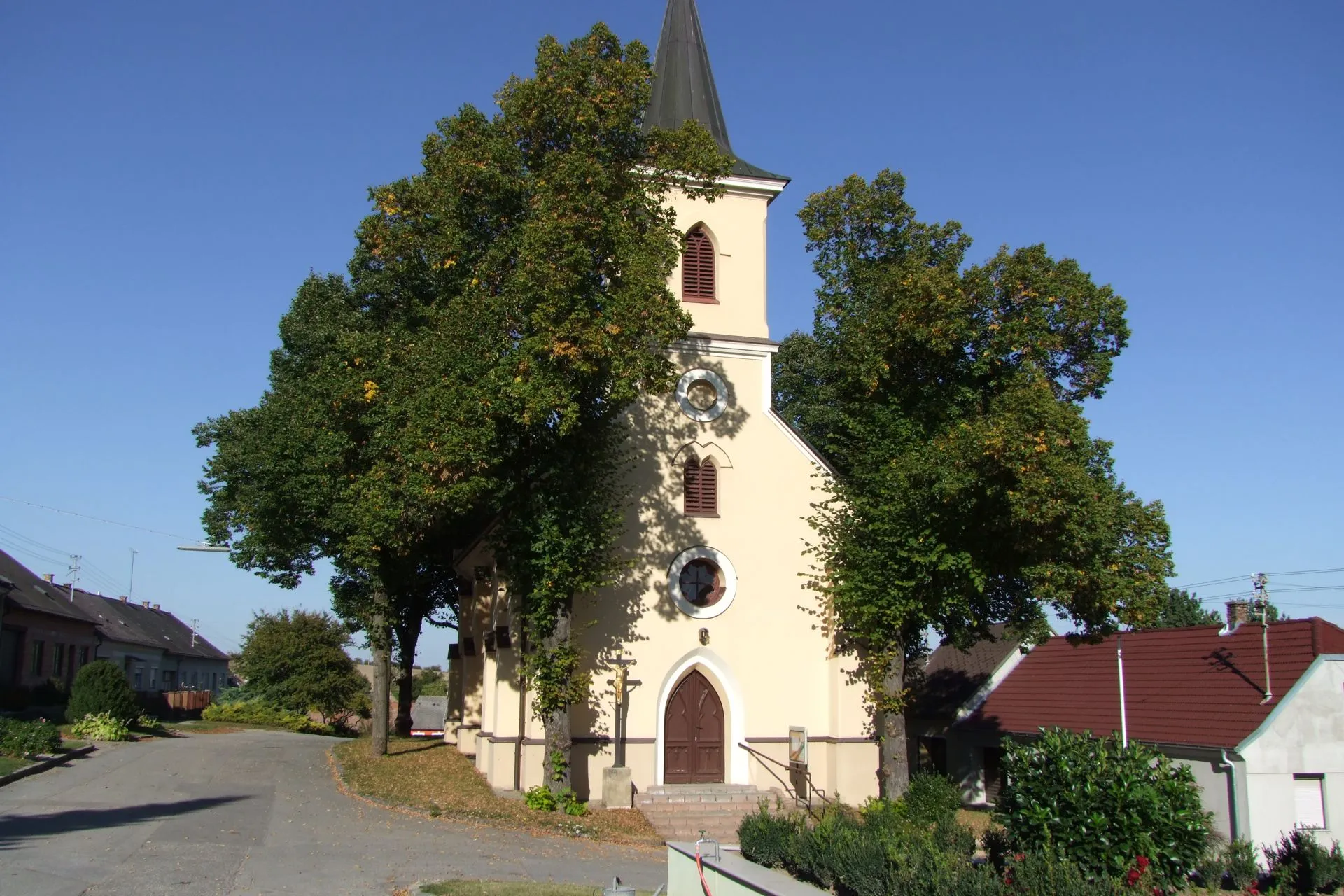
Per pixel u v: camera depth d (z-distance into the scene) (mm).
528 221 23250
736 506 28234
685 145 24688
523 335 24000
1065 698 35156
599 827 23688
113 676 40406
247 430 37094
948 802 24359
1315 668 27406
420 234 25297
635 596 27016
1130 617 24266
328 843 20188
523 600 25391
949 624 26812
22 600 49281
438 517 26688
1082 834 14109
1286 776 26703
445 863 18984
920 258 27312
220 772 30000
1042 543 23656
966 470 23422
